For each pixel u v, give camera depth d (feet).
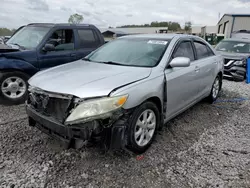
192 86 12.96
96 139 8.08
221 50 29.63
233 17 87.61
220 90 19.42
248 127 12.79
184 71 11.85
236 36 46.03
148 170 8.66
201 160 9.36
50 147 10.12
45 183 7.85
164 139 11.11
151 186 7.82
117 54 12.26
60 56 17.78
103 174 8.38
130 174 8.41
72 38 18.75
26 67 15.67
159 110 10.52
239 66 25.04
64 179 8.07
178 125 12.85
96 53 13.42
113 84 8.58
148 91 9.30
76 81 8.87
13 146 10.15
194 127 12.64
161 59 10.96
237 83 24.75
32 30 18.56
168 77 10.62
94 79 8.99
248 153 9.92
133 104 8.66
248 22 86.48
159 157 9.53
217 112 15.17
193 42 13.97
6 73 15.10
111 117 8.11
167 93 10.64
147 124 9.82
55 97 8.39
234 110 15.65
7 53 15.15
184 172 8.58
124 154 9.66
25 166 8.74
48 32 17.35
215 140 11.13
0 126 12.16
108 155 9.56
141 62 11.05
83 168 8.70
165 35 13.28
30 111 9.47
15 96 15.71
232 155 9.76
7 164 8.84
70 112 8.00
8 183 7.77
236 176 8.36
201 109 15.67
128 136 8.81
